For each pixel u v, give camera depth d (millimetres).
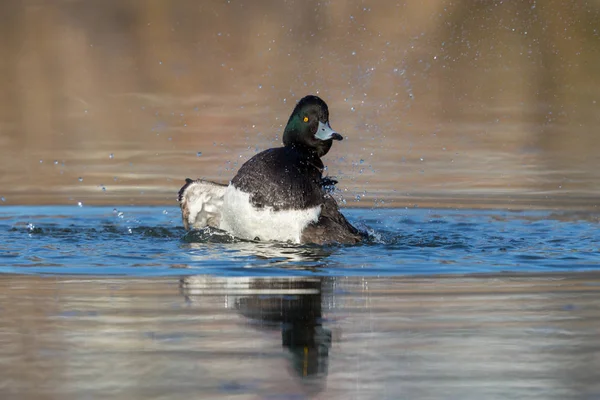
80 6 26703
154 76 23156
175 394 5414
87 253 9547
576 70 22266
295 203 9859
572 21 22766
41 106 21156
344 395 5414
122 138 18609
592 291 7836
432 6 23172
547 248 10000
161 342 6383
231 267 8805
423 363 5969
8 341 6398
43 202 13383
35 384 5570
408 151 17453
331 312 7160
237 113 19984
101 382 5605
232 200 9992
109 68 23438
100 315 7039
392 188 14492
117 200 13586
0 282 8164
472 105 21016
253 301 7488
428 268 8859
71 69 23391
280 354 6141
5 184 14820
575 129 19516
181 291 7824
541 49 22688
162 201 13508
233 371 5812
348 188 14461
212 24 24969
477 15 22922
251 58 23406
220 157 16812
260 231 9969
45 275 8469
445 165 16375
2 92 22000
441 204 13281
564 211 12703
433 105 21078
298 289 7926
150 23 25438
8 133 19016
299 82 21828
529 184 14859
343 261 9141
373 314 7109
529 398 5359
